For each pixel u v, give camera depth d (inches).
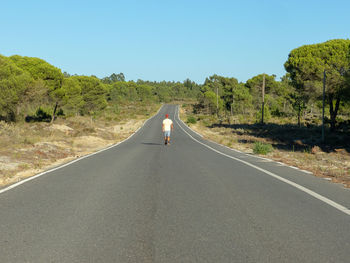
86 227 157.8
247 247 131.4
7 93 1195.3
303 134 1189.7
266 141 1016.2
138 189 254.4
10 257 121.0
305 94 1298.0
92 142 939.3
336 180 303.7
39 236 144.6
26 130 968.3
